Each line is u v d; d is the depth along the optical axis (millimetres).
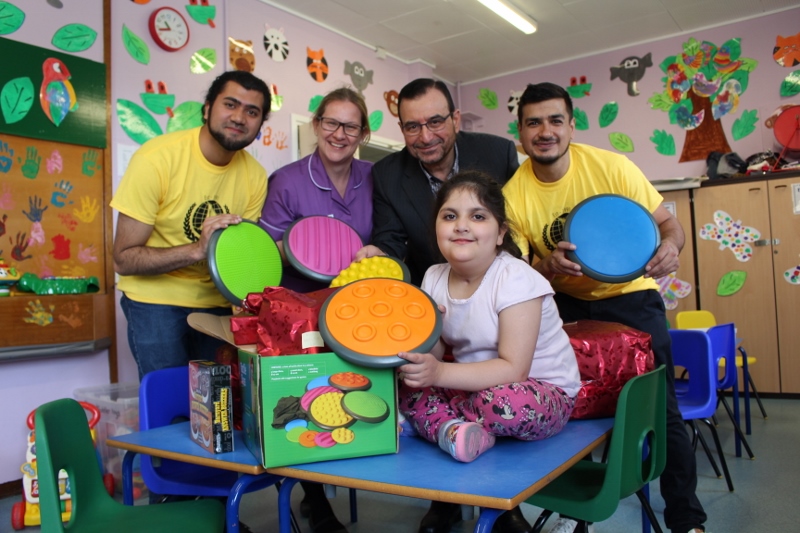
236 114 1725
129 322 1877
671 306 4750
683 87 4977
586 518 1140
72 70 2906
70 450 1194
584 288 1813
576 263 1477
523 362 1138
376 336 1045
